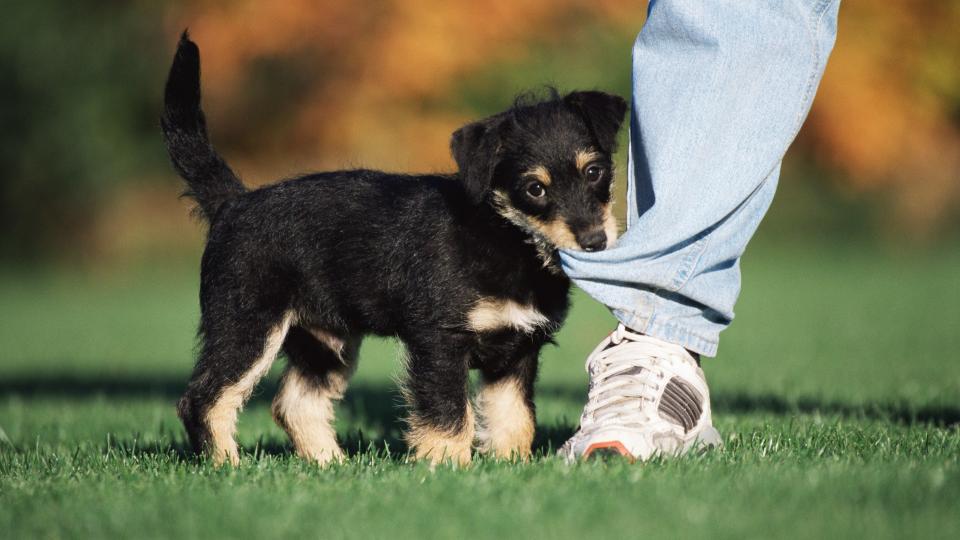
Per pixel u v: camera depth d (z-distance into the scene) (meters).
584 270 6.19
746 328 18.06
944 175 33.00
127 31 29.81
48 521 4.80
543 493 4.98
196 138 7.80
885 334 16.72
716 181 6.14
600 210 6.94
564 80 24.92
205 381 7.20
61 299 26.44
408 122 23.25
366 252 7.08
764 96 6.22
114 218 31.86
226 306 7.25
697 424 6.22
